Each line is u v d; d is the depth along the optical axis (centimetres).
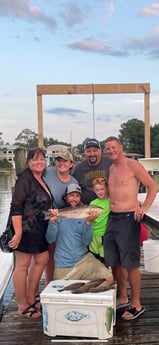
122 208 293
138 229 297
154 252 391
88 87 614
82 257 318
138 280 305
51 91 608
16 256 314
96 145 337
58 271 314
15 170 398
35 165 307
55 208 321
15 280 314
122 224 293
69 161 322
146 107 628
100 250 323
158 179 586
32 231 304
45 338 278
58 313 275
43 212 294
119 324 297
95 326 272
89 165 346
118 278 321
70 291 278
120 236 293
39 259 316
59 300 272
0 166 4778
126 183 292
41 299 275
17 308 340
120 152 296
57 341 272
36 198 304
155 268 393
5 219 1230
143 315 313
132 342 268
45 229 311
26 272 316
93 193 340
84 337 275
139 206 296
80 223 310
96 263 309
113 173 303
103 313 269
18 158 393
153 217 320
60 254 316
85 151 342
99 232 319
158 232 312
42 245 312
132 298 311
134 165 290
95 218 294
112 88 617
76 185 318
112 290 282
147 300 349
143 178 288
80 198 319
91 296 267
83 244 318
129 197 292
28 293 322
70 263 315
